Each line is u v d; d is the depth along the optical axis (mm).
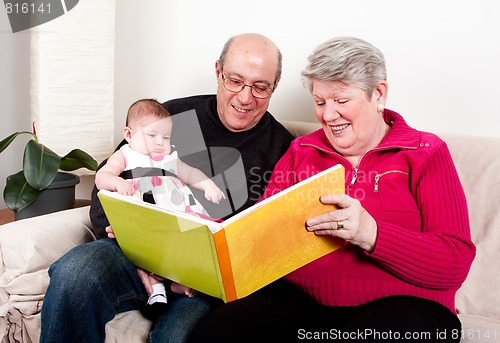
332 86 1296
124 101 2379
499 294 1386
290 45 1948
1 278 1481
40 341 1281
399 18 1743
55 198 2031
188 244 1125
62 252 1521
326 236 1196
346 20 1834
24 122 2588
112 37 2154
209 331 1203
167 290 1438
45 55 2059
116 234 1312
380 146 1336
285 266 1166
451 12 1661
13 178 1989
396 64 1771
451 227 1240
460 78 1678
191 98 1738
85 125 2166
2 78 2562
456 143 1515
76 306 1266
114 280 1326
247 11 2018
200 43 2148
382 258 1190
